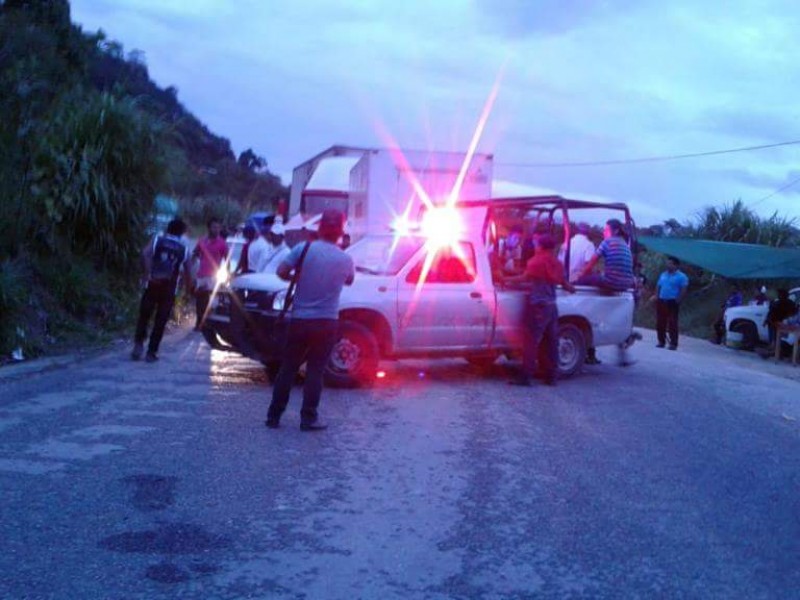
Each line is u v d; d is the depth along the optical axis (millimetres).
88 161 13203
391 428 8273
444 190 18672
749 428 9367
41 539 5043
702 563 5301
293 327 7789
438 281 10820
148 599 4367
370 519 5730
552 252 11117
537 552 5316
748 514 6328
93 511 5539
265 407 8828
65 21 20531
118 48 22500
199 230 22938
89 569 4676
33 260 12242
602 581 4934
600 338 12359
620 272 12406
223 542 5172
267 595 4496
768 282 26172
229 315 10211
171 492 5988
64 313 12375
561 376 12016
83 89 15633
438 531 5586
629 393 11117
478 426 8578
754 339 21453
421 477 6730
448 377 11656
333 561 5000
